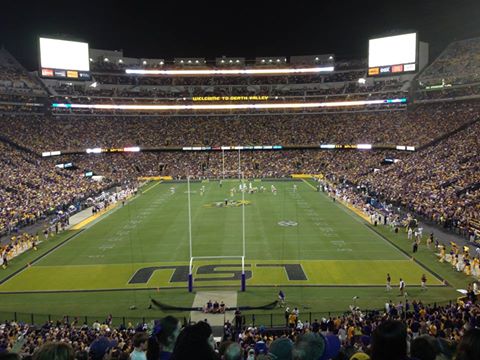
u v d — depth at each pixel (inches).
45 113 3535.9
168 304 1040.8
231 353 171.6
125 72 3745.1
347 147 3464.6
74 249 1526.8
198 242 1572.3
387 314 776.3
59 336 671.1
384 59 3164.4
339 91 3816.4
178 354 141.9
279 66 3782.0
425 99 3415.4
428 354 166.7
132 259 1397.6
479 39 3432.6
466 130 2687.0
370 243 1536.7
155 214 2068.2
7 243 1600.6
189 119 3946.9
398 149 3102.9
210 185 2989.7
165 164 3513.8
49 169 2785.4
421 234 1563.7
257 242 1562.5
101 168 3312.0
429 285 1136.8
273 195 2541.8
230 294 1101.1
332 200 2364.7
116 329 820.6
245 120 3929.6
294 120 3875.5
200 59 4109.3
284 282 1179.9
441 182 2133.4
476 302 924.0
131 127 3762.3
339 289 1122.7
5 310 1018.7
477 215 1631.4
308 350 160.2
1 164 2527.1
